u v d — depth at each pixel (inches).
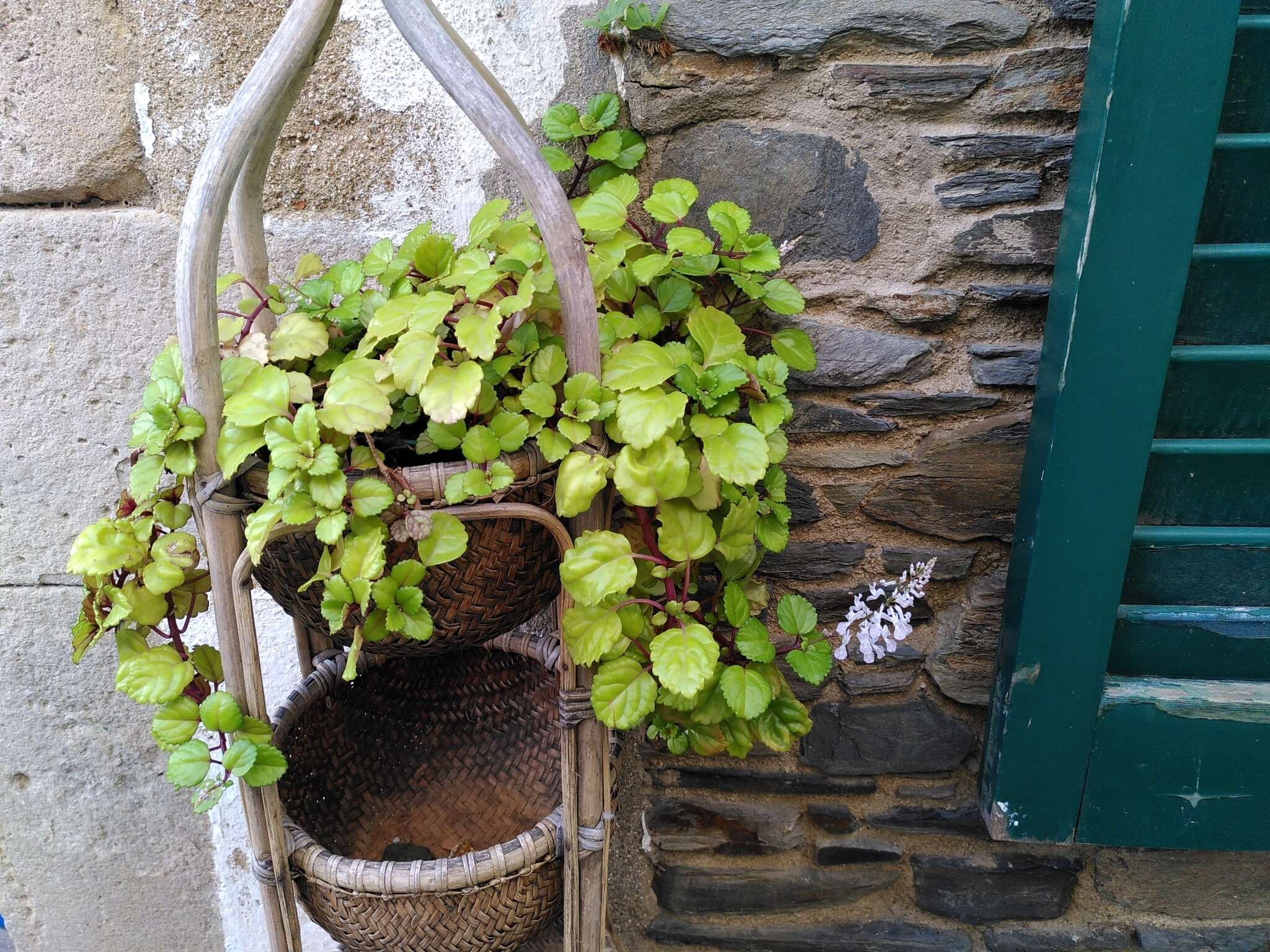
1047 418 39.9
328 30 30.3
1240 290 39.4
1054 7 39.3
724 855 52.8
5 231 44.3
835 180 42.1
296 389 30.7
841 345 44.1
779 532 38.7
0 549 48.9
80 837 54.6
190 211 28.7
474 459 29.5
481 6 42.2
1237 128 37.8
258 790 33.2
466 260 34.4
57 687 51.3
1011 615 43.9
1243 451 40.6
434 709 45.8
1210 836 44.6
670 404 31.1
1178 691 42.8
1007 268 42.9
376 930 34.0
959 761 50.0
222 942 57.7
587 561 31.9
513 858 33.7
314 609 33.5
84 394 47.0
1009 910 51.7
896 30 39.8
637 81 41.4
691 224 43.3
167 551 31.6
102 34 42.6
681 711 37.8
